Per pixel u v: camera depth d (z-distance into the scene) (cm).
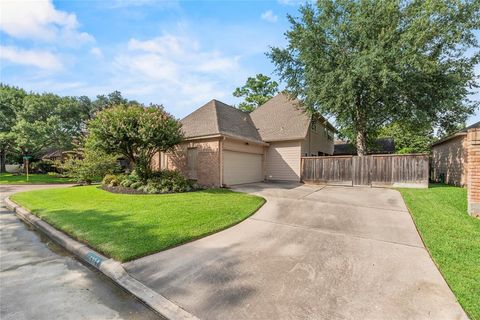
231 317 246
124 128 959
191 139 1241
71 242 458
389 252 399
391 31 1135
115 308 272
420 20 1107
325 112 1413
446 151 1421
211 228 523
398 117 1470
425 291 284
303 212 668
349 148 2395
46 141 2275
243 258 384
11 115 2348
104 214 644
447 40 1185
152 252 403
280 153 1508
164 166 1423
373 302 265
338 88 1261
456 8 1152
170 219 587
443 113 1377
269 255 394
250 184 1317
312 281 311
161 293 293
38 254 433
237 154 1303
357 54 1199
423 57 1125
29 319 249
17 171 2905
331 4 1291
